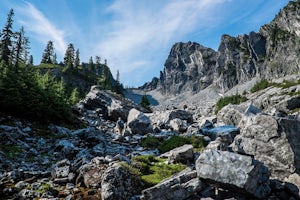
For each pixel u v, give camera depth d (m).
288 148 15.49
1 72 41.56
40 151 26.06
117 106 60.44
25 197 15.08
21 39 90.62
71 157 23.38
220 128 30.22
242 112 38.72
